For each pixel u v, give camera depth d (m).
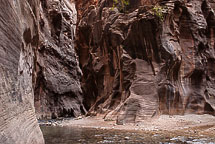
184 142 8.46
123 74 19.56
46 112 24.94
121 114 16.09
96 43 27.08
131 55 19.56
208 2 20.94
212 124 13.45
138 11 19.62
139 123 15.15
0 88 4.25
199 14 19.70
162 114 16.91
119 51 21.42
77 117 25.55
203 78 18.72
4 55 4.66
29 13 7.93
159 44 18.05
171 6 18.77
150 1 20.67
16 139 4.59
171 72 17.91
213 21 20.44
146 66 18.28
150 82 17.53
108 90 23.84
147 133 11.25
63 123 18.39
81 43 32.75
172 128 12.96
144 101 16.48
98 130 12.89
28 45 8.55
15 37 5.52
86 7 35.34
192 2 20.05
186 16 19.30
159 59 17.98
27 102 7.19
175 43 18.55
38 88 24.75
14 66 5.52
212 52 20.09
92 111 23.83
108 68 24.30
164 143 8.27
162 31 18.14
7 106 4.61
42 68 25.31
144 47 18.70
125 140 9.04
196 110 17.61
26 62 8.11
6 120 4.37
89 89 30.56
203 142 8.39
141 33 18.83
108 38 23.58
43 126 15.88
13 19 5.33
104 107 21.52
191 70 18.41
